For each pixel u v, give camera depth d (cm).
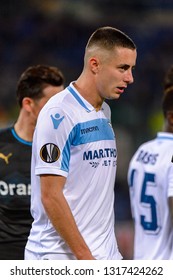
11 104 4806
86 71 1285
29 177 1584
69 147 1242
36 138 1252
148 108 4847
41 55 5278
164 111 1577
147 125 4725
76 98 1266
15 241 1573
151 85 5106
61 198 1220
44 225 1284
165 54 5456
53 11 5703
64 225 1210
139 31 5656
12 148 1594
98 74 1266
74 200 1256
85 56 1293
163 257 1536
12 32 5412
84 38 5462
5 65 5147
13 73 5091
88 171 1259
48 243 1271
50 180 1226
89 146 1257
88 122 1262
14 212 1573
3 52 5247
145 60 5353
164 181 1524
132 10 5919
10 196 1573
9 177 1579
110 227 1302
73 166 1252
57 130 1229
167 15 5909
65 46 5381
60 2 5812
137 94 4909
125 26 5681
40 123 1248
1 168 1582
